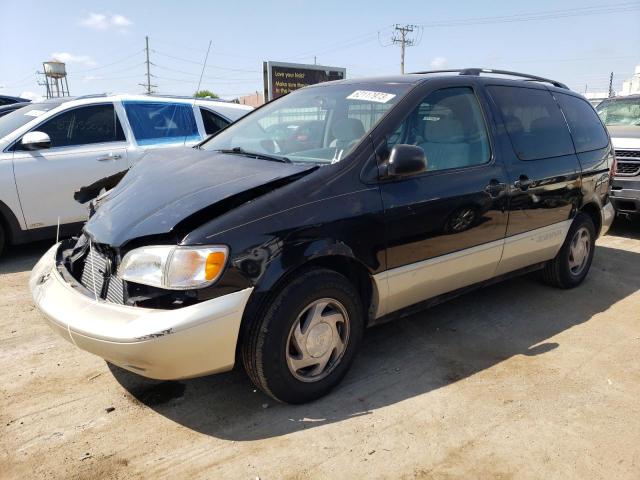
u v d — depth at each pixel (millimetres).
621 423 2904
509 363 3559
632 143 7125
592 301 4738
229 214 2652
